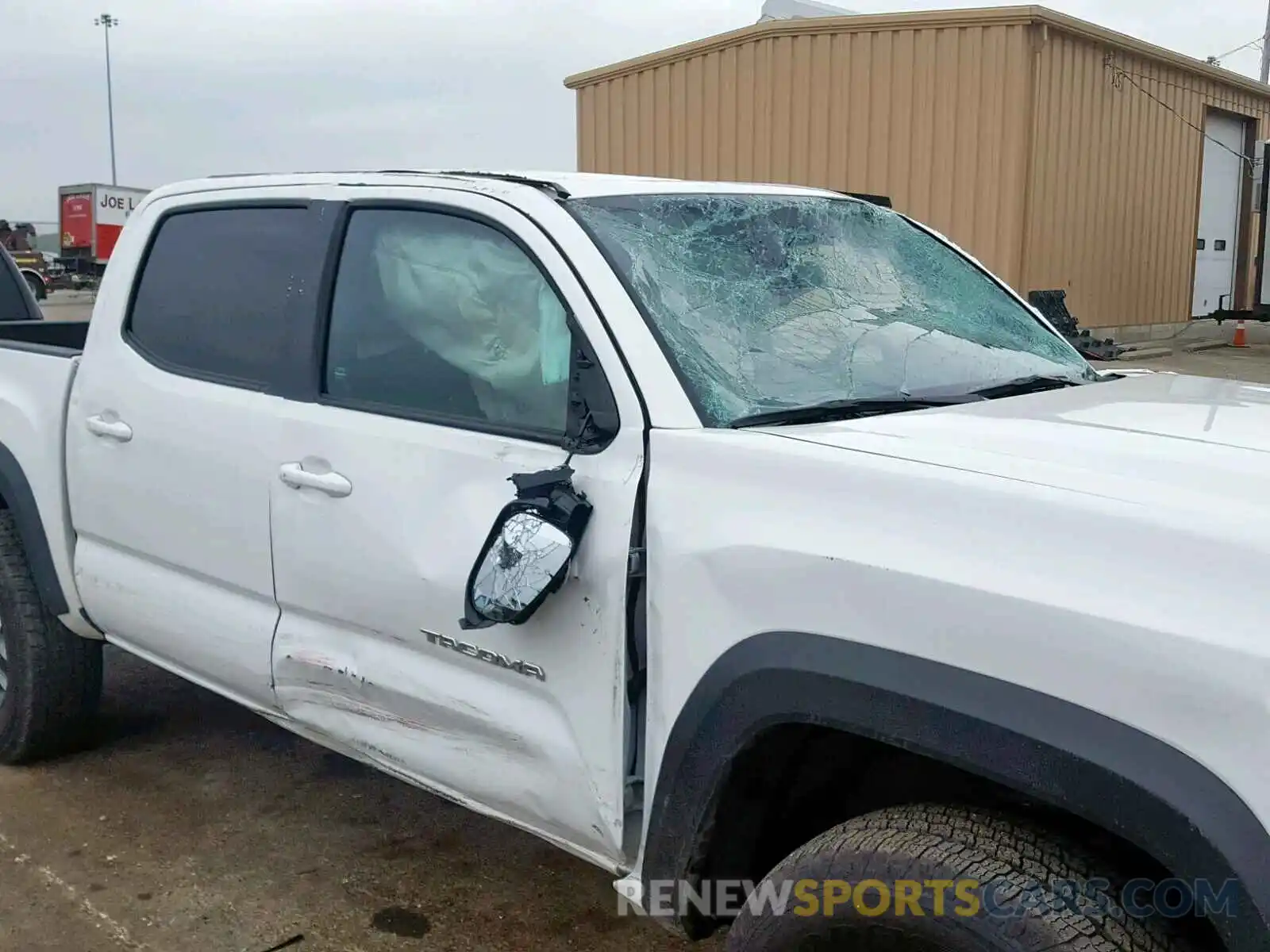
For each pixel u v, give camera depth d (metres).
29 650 4.04
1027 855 1.86
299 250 3.17
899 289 3.19
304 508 2.93
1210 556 1.68
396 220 2.98
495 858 3.65
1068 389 2.91
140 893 3.43
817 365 2.70
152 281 3.61
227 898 3.41
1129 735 1.67
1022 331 3.34
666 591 2.22
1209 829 1.59
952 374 2.90
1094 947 1.75
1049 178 13.65
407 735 2.82
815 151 14.07
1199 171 16.91
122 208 37.72
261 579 3.10
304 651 3.01
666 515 2.24
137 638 3.66
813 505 2.07
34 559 3.91
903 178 13.52
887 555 1.93
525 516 2.32
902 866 1.92
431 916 3.33
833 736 2.18
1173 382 3.11
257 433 3.08
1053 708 1.74
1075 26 13.21
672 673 2.22
